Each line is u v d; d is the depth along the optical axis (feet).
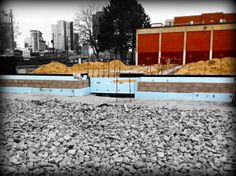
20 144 16.51
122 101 33.88
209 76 32.50
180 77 33.81
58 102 32.76
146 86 35.65
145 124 21.27
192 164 13.64
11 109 28.27
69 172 12.79
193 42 94.43
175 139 17.48
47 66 72.64
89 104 31.42
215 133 18.94
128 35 124.06
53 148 15.85
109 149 15.64
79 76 39.11
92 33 139.13
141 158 14.35
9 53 119.24
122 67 88.48
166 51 98.63
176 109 27.22
